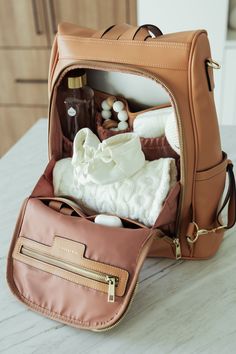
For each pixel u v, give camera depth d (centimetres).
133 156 65
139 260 57
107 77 75
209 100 60
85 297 58
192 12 152
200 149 61
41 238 64
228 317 59
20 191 88
